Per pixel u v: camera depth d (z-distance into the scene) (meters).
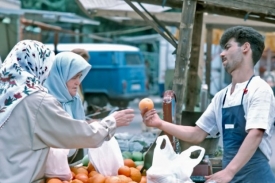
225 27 10.15
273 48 13.00
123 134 5.82
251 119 3.26
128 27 28.34
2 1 12.35
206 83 10.13
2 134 3.25
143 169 3.93
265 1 4.63
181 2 5.86
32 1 26.42
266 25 9.88
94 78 19.92
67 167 3.60
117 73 19.92
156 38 26.20
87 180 3.68
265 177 3.37
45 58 3.50
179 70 4.72
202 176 3.72
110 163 3.86
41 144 3.30
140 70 20.73
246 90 3.36
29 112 3.26
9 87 3.30
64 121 3.31
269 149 3.42
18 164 3.23
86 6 8.82
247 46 3.41
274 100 3.36
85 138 3.35
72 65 4.16
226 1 4.69
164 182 3.26
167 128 3.69
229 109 3.42
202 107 7.35
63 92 4.20
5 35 12.29
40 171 3.32
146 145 5.27
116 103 20.09
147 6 9.12
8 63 3.36
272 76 21.89
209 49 10.15
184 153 3.42
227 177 3.20
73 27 25.91
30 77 3.34
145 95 20.80
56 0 26.70
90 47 19.84
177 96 4.70
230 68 3.46
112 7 8.86
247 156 3.22
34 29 16.84
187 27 4.71
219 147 5.36
